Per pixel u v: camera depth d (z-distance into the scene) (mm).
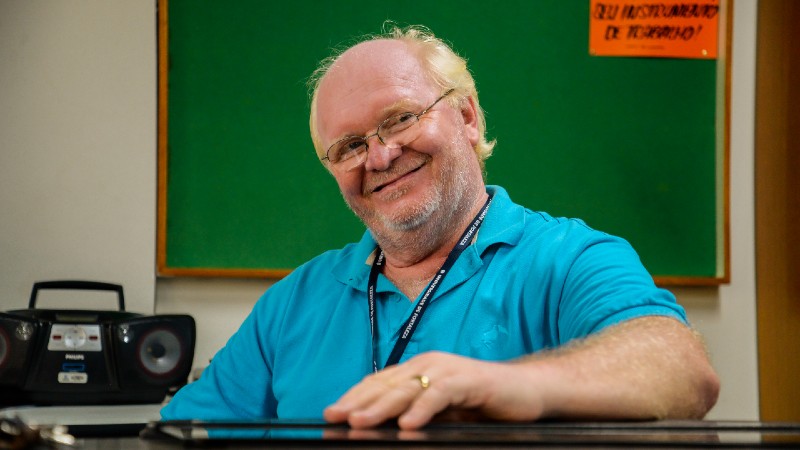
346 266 1451
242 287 2514
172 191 2471
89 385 1934
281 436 602
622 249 1218
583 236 1264
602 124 2650
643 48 2666
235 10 2508
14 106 2412
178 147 2479
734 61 2713
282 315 1462
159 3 2459
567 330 1140
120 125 2451
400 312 1347
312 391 1335
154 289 2445
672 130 2678
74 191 2426
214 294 2500
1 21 2408
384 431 628
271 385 1461
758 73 2709
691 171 2684
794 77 2697
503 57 2609
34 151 2416
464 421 723
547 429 641
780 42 2713
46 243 2408
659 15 2672
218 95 2500
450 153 1362
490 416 719
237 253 2496
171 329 2031
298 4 2531
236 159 2502
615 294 1062
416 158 1350
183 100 2484
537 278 1251
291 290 1479
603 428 652
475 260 1313
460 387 691
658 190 2670
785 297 2695
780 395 2678
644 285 1077
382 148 1342
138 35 2467
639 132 2668
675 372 855
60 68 2434
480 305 1280
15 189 2404
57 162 2424
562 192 2627
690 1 2682
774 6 2711
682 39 2682
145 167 2459
